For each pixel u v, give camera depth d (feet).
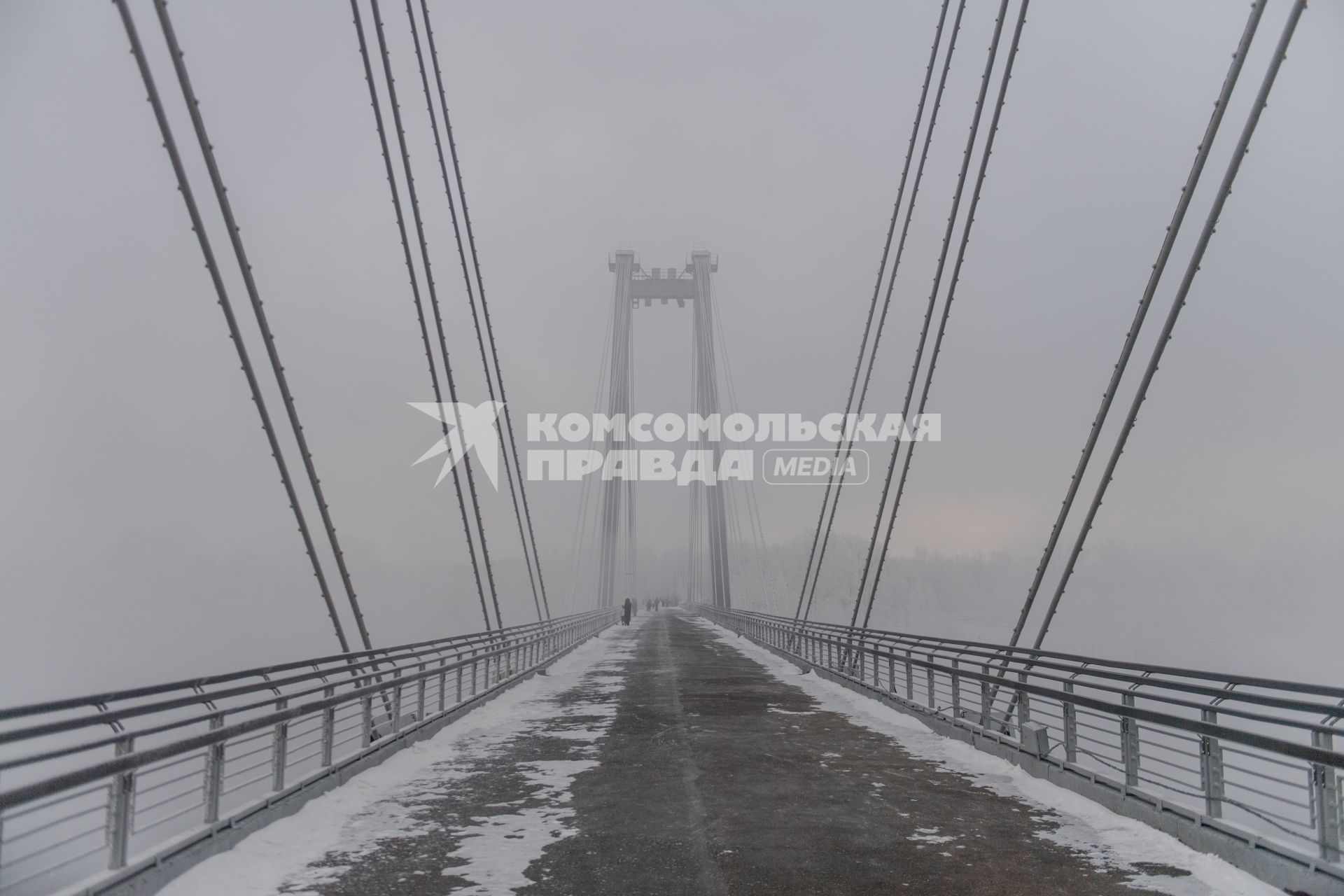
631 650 106.63
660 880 18.92
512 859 20.48
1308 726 18.26
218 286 37.22
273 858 20.36
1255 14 35.86
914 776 30.45
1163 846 21.53
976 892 18.21
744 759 33.83
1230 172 35.99
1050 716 30.14
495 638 61.41
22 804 13.98
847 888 18.45
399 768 31.40
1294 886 18.01
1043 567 41.57
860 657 59.36
